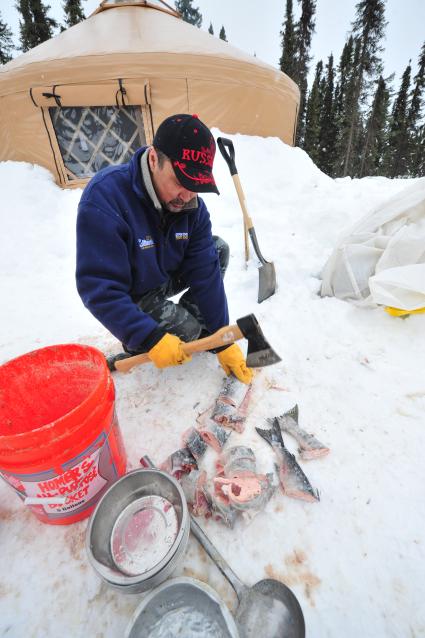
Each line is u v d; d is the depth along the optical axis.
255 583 1.03
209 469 1.38
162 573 0.93
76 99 4.52
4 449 0.90
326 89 26.09
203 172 1.21
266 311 2.39
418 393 1.64
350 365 1.84
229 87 4.92
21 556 1.12
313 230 3.48
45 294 2.96
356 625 0.95
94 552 0.98
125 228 1.35
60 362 1.21
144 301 1.73
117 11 5.98
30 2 19.80
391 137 25.67
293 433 1.47
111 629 0.96
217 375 1.86
